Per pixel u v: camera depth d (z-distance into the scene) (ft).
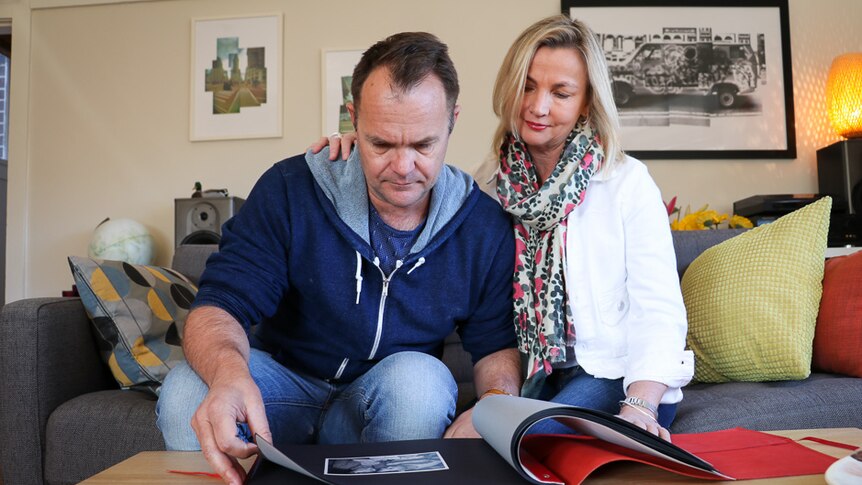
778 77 11.76
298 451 2.75
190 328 3.43
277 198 4.07
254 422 2.73
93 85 12.50
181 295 6.45
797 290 5.28
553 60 4.32
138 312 5.94
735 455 2.68
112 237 11.16
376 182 3.59
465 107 11.96
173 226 12.23
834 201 10.46
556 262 4.39
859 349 5.06
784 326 5.17
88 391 5.93
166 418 3.29
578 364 4.45
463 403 5.93
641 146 11.69
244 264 3.82
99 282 5.87
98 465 5.22
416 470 2.45
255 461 2.56
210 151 12.27
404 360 3.73
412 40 3.44
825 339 5.29
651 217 4.30
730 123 11.72
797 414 4.61
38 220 12.39
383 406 3.64
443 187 4.15
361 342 4.11
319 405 4.17
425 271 4.16
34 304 5.53
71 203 12.37
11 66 12.56
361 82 3.45
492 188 4.89
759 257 5.52
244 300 3.70
